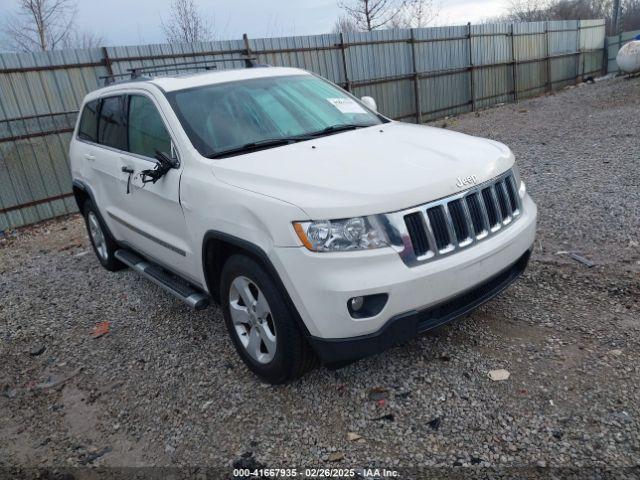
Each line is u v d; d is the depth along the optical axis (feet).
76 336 14.71
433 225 9.27
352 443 9.10
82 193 18.98
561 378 9.92
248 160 10.93
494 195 10.37
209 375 11.75
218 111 12.64
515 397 9.60
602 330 11.29
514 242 10.46
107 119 16.16
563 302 12.63
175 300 16.10
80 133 18.56
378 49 50.93
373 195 8.92
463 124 49.85
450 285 9.26
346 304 8.72
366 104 15.64
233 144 11.94
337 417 9.77
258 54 41.34
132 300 16.61
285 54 43.39
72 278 19.54
